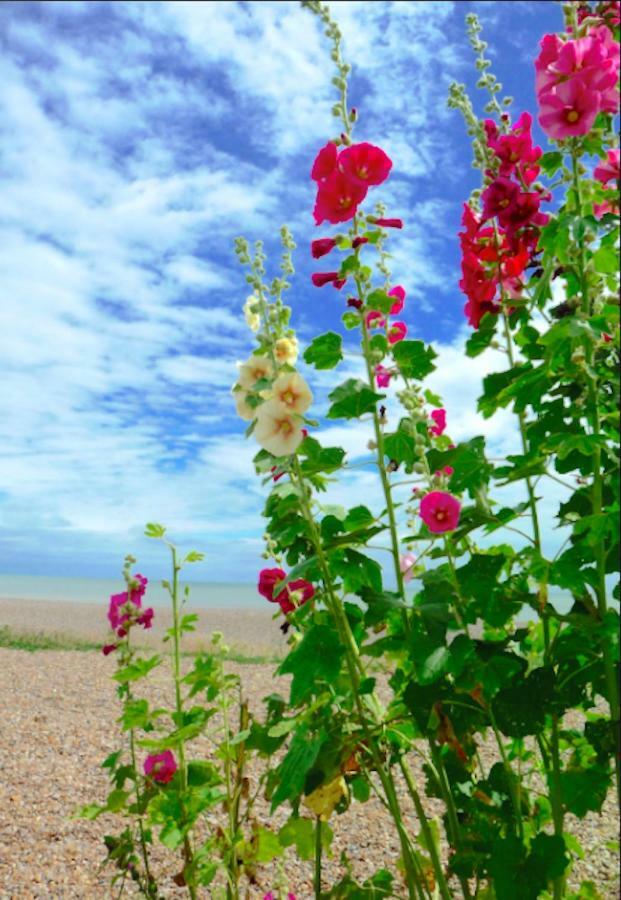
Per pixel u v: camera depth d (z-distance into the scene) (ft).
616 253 6.49
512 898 6.46
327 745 7.23
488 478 7.38
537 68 6.97
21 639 38.50
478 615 7.04
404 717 7.52
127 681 10.23
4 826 15.11
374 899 7.97
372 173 7.14
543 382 6.92
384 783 7.32
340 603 7.45
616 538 5.97
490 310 8.09
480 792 8.09
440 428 8.90
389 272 8.82
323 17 7.48
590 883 8.29
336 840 13.91
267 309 7.57
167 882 12.73
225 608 77.10
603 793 6.90
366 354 7.39
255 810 15.31
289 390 7.00
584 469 7.20
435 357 7.62
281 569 8.89
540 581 6.79
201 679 9.65
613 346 6.75
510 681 7.11
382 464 7.39
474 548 9.01
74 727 21.50
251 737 8.68
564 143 6.70
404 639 7.26
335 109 7.43
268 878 12.66
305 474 7.43
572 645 6.80
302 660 6.60
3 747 19.74
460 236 8.57
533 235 7.75
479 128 7.95
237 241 7.73
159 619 55.42
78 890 12.66
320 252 7.38
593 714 8.06
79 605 76.18
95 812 9.95
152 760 9.95
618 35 7.05
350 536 7.19
